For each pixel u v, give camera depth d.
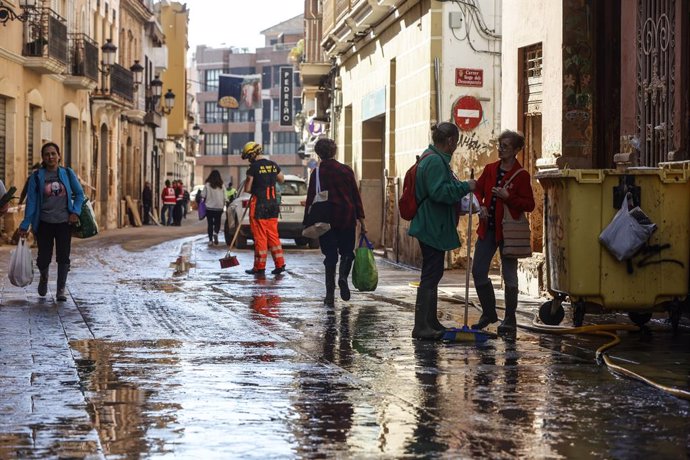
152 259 27.47
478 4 24.34
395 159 28.47
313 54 44.22
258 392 8.80
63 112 44.28
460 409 8.15
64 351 11.09
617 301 12.53
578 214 12.48
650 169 12.43
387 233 29.22
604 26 16.23
